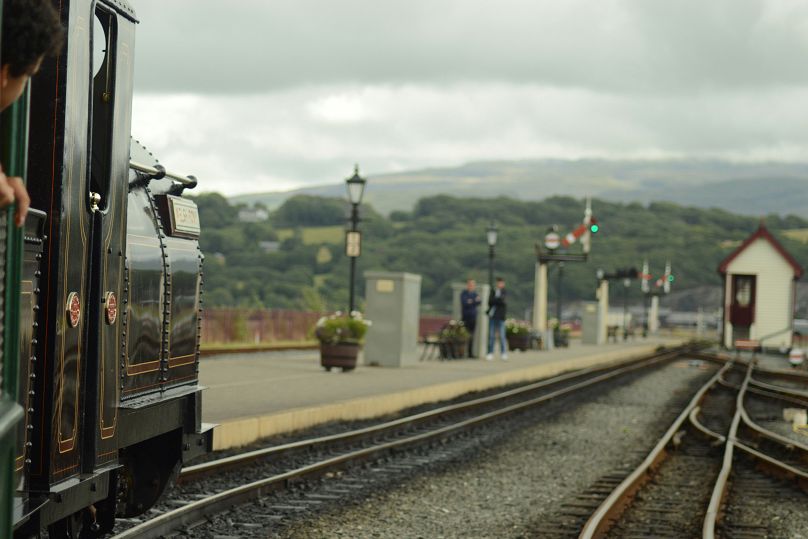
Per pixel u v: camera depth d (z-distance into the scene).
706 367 86.12
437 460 27.22
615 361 90.69
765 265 156.88
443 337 65.31
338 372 48.47
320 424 32.25
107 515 13.57
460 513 19.91
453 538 17.48
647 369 77.44
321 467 23.28
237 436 26.92
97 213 10.98
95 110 11.46
